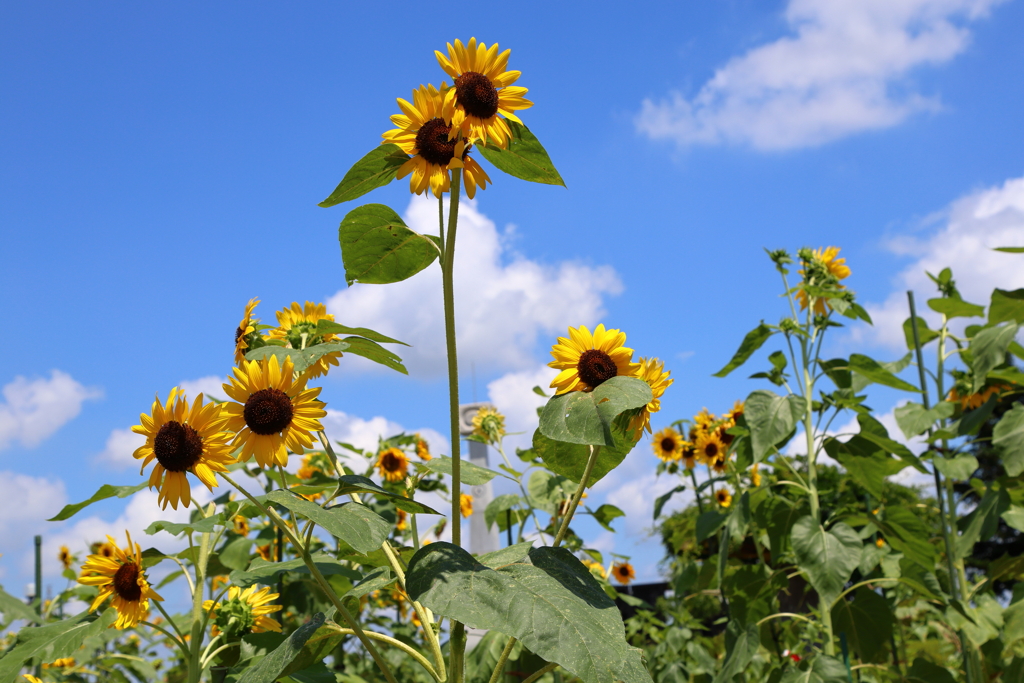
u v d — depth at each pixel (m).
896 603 5.35
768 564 5.34
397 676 4.72
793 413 3.81
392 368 2.40
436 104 1.61
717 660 5.07
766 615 4.29
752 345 4.25
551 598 1.38
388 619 5.04
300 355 2.18
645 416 1.72
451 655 1.54
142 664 3.34
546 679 3.16
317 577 1.56
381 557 2.40
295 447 1.73
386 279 1.87
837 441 3.93
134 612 2.55
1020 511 3.67
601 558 3.63
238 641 2.74
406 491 1.95
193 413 1.68
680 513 9.34
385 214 1.73
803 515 3.92
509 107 1.69
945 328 4.47
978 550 14.24
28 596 4.94
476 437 3.68
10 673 2.39
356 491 1.58
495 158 1.72
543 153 1.67
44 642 2.50
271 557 4.23
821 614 3.53
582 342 1.73
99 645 3.45
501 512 3.89
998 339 3.79
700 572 4.95
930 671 3.55
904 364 4.61
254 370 1.73
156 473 1.69
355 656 4.83
